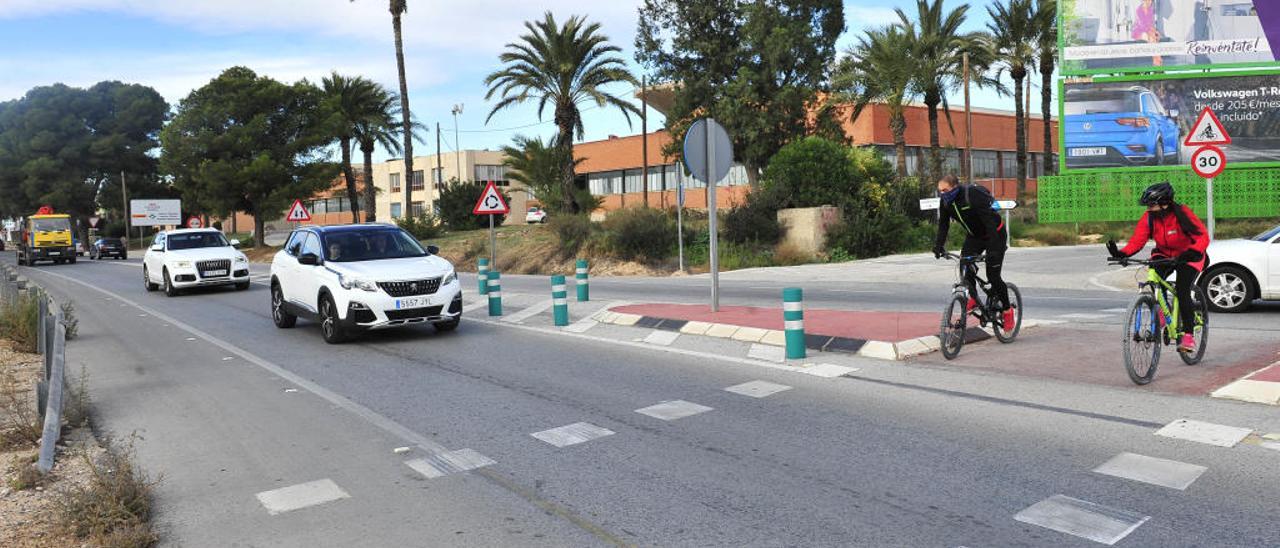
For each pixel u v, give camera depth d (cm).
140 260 5000
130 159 7631
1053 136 6569
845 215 2784
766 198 2783
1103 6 2734
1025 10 4166
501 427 668
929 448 562
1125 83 2784
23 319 1192
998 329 929
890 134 4838
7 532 470
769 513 459
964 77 3700
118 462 529
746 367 873
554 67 3509
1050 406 654
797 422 644
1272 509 431
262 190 4819
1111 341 919
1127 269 1839
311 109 4988
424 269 1177
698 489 503
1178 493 459
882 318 1114
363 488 529
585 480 529
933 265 2227
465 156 7519
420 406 754
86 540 456
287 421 714
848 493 484
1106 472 497
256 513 489
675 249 2702
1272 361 778
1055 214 3169
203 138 4741
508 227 3925
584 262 1547
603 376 859
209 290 2275
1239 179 2727
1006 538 412
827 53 3681
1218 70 2659
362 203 8312
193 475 567
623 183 6166
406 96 4056
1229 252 1153
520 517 469
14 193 7469
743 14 3619
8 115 7719
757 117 3581
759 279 2103
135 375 970
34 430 681
